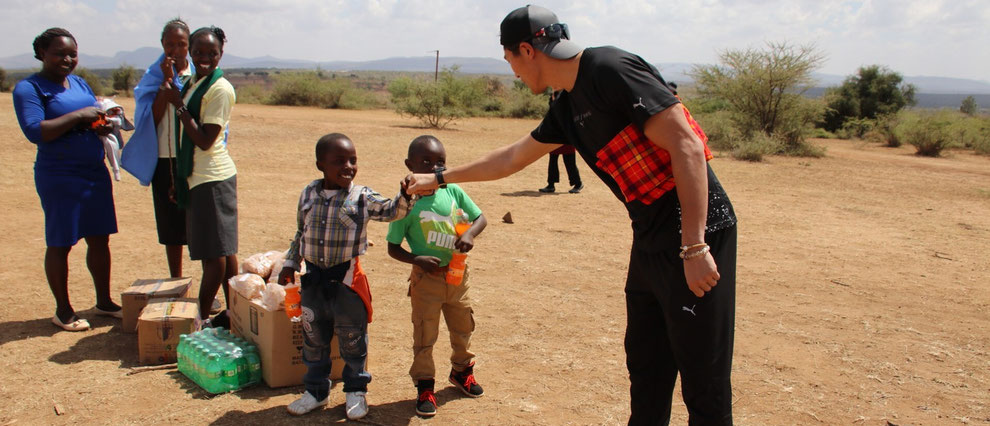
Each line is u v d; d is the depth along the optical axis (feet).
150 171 16.63
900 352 17.12
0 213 29.14
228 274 17.07
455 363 13.79
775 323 19.11
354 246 12.38
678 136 8.24
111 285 20.27
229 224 16.12
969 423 13.37
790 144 78.18
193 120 15.19
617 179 9.10
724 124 79.05
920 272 25.25
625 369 15.52
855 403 14.16
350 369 12.71
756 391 14.65
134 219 29.27
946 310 20.72
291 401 13.32
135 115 16.51
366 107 148.46
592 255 26.18
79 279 20.77
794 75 76.33
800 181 51.98
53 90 16.20
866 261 26.68
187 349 14.11
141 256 23.44
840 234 31.96
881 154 84.58
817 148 76.69
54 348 15.48
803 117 80.43
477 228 13.02
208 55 15.37
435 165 12.70
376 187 39.91
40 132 15.40
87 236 16.70
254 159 49.01
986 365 16.38
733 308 9.15
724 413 9.33
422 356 12.98
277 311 13.62
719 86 82.74
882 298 21.80
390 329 17.62
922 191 48.62
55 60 16.02
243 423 12.34
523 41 9.12
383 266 23.53
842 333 18.43
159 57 16.29
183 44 16.07
